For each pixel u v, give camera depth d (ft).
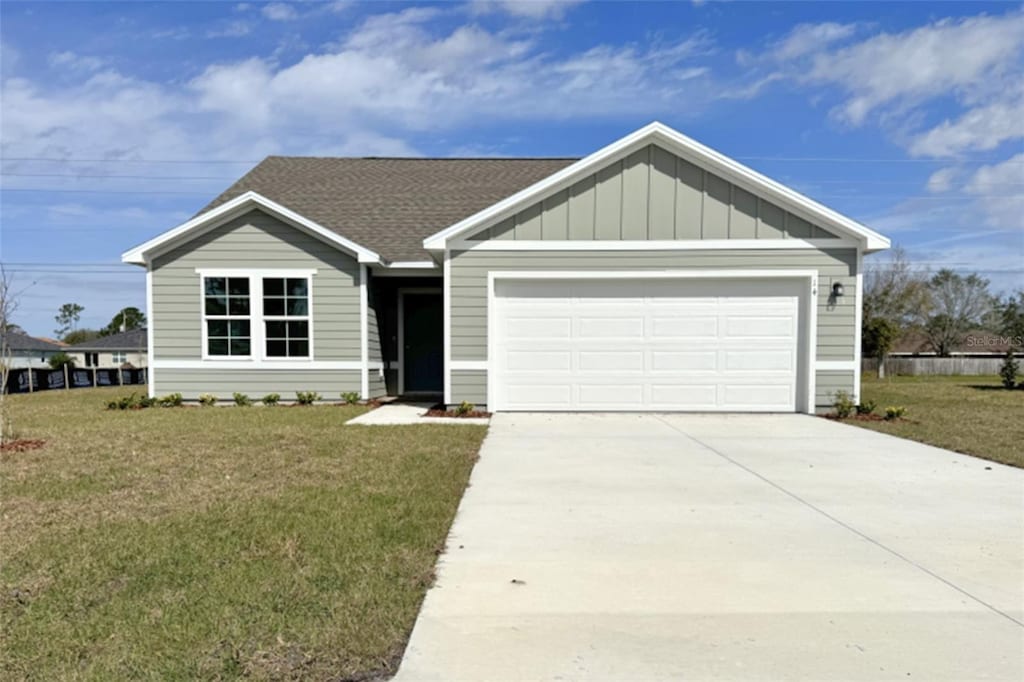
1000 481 19.74
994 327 128.16
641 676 8.61
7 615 10.11
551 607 10.71
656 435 28.07
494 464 21.97
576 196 34.99
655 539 14.19
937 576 12.13
